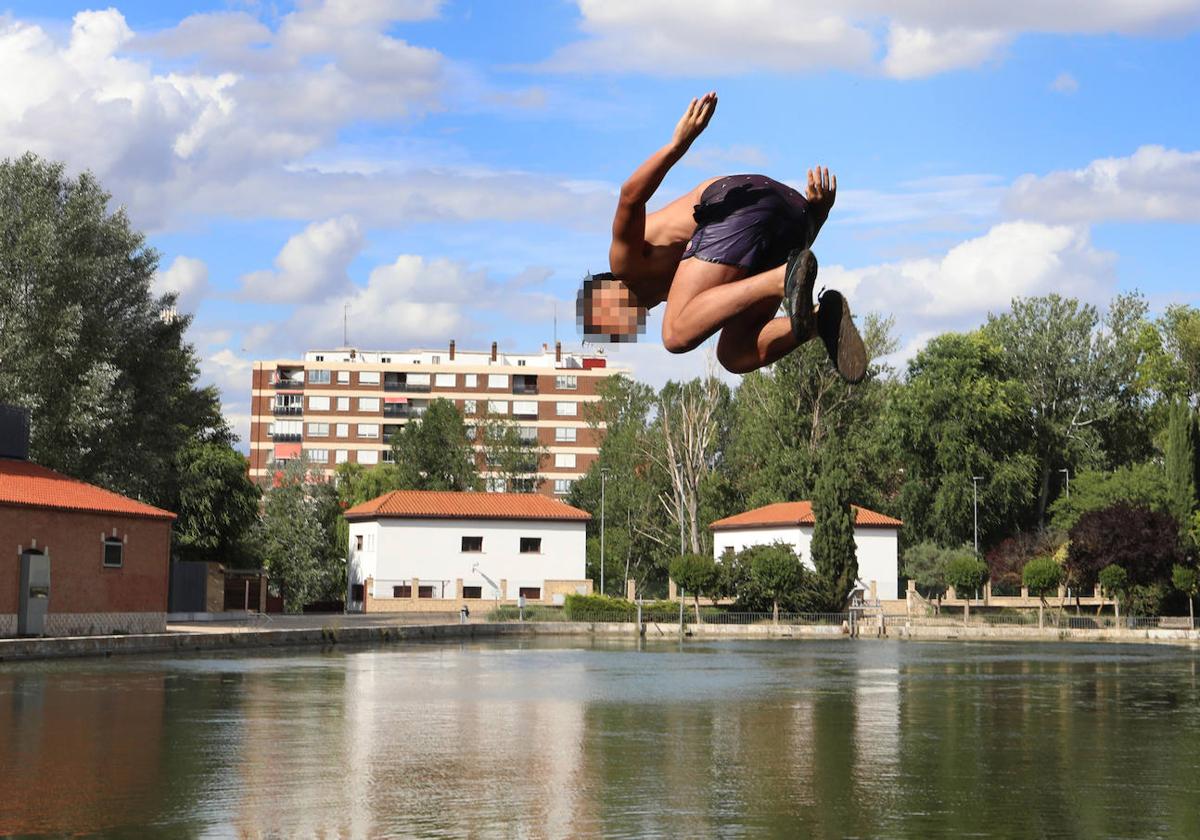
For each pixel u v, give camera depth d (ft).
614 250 17.57
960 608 292.40
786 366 319.88
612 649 185.98
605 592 357.61
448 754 71.41
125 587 172.65
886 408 329.93
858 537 299.38
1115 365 350.84
